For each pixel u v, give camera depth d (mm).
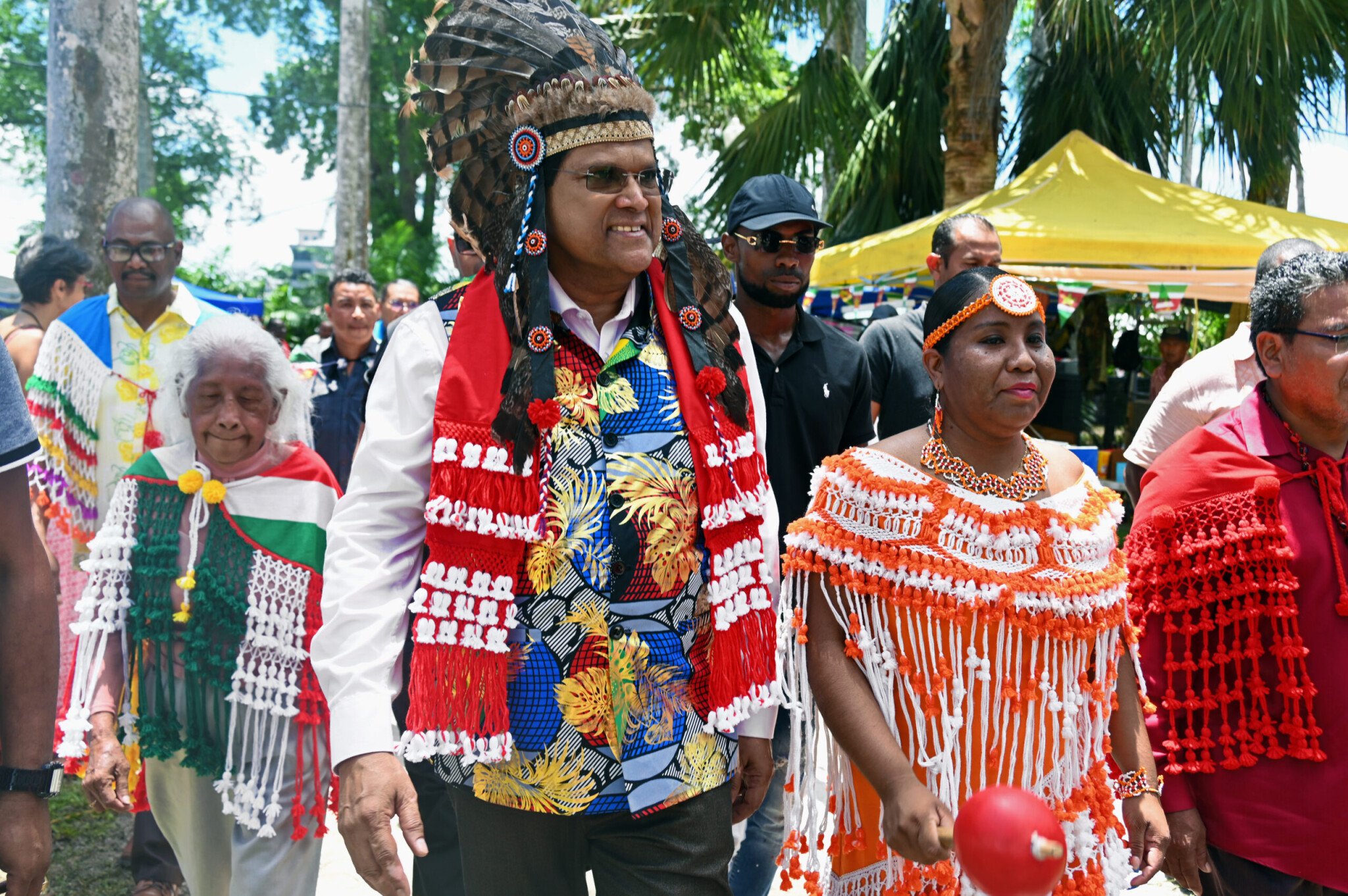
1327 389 2422
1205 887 2602
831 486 2184
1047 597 2113
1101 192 9445
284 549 2934
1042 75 12211
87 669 2859
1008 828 1481
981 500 2146
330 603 1941
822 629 2178
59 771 1972
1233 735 2477
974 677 2102
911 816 1945
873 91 12547
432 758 2170
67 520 4023
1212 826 2508
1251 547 2461
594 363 2098
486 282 2074
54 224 6715
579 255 2053
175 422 3014
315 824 2938
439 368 2016
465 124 2182
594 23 2184
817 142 12039
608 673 2004
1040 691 2125
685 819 2061
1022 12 17438
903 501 2133
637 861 2068
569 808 1986
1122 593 2248
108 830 4234
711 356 2156
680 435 2109
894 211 12688
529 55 2082
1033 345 2186
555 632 1988
